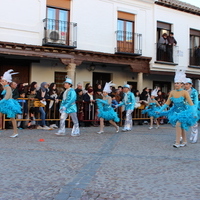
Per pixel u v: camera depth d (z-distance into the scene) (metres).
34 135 8.91
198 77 19.52
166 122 14.88
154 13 17.14
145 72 16.72
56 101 11.02
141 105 13.68
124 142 8.02
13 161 5.42
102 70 16.64
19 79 14.27
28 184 4.11
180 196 3.72
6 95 8.11
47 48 13.16
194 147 7.50
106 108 9.96
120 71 17.39
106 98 9.98
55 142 7.71
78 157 5.89
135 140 8.45
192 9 18.67
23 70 14.41
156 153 6.52
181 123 7.20
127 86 10.88
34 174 4.61
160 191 3.91
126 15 16.20
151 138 8.97
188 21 18.92
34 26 13.09
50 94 11.09
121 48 15.79
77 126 9.09
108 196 3.67
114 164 5.36
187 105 7.30
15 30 12.66
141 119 13.66
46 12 13.58
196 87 20.61
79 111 11.67
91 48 14.73
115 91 13.05
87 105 11.91
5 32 12.45
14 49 12.46
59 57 13.57
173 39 17.62
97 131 10.48
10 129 10.26
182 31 18.59
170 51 17.58
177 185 4.18
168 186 4.13
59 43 13.44
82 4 14.50
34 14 13.12
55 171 4.80
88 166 5.17
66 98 8.93
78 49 14.06
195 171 4.98
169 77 19.67
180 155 6.35
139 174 4.73
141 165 5.34
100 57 14.92
